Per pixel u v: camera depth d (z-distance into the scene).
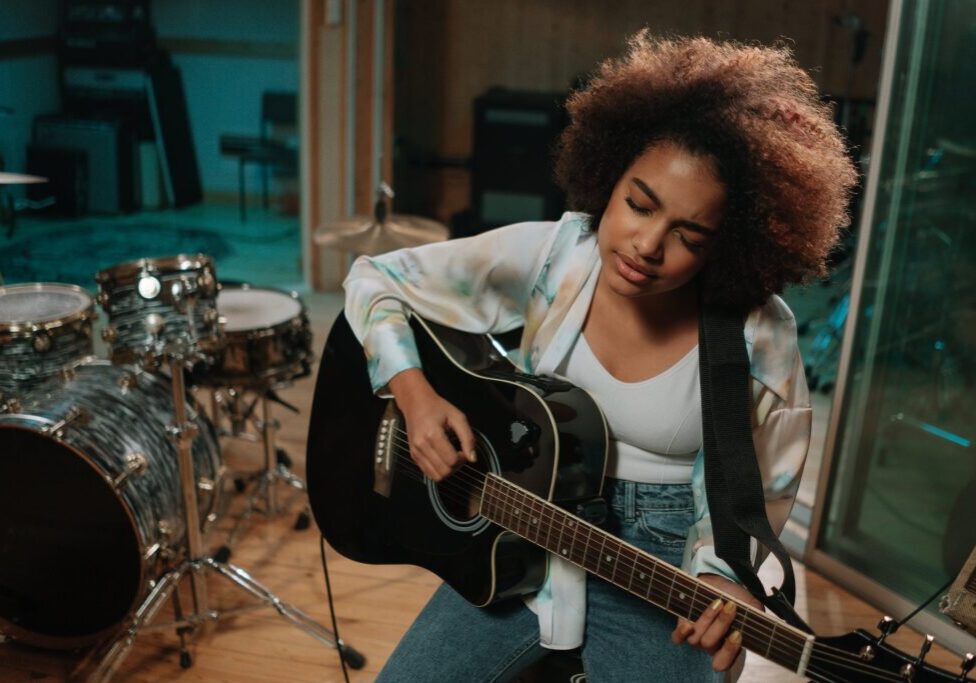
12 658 2.35
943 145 2.47
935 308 2.56
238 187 6.14
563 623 1.43
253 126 6.03
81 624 2.31
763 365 1.36
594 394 1.43
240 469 3.19
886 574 2.72
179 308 2.22
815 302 5.33
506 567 1.44
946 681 1.14
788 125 1.27
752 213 1.25
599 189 1.37
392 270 1.57
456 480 1.47
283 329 2.69
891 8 2.46
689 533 1.39
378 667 2.36
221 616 2.47
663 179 1.21
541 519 1.36
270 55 5.89
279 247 5.52
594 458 1.39
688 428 1.40
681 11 5.65
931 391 2.60
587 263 1.43
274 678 2.31
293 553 2.81
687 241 1.24
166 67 5.84
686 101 1.25
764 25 5.63
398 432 1.59
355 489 1.66
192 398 2.56
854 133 5.36
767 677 2.33
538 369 1.46
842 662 1.17
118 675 2.30
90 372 2.45
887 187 2.57
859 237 2.63
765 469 1.40
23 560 2.26
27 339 2.32
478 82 5.85
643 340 1.40
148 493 2.21
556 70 5.79
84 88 5.75
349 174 4.73
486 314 1.54
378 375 1.51
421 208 5.98
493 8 5.71
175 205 5.98
